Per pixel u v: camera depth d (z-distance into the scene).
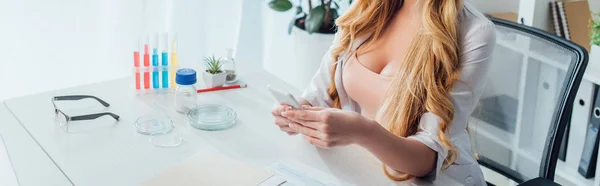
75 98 1.54
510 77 1.51
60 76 2.47
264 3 2.95
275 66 3.12
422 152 1.25
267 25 3.01
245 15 2.93
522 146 1.51
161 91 1.63
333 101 1.59
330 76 1.59
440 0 1.34
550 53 1.44
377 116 1.42
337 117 1.21
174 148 1.33
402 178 1.25
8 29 2.29
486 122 1.58
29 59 2.38
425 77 1.32
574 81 1.38
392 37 1.48
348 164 1.29
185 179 1.19
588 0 2.21
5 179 2.15
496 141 1.57
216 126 1.42
